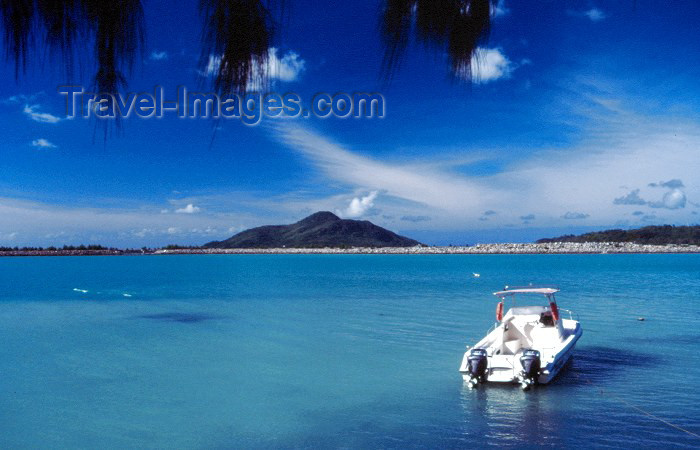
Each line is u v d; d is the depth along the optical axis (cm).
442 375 1734
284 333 2553
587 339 2281
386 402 1470
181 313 3331
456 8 158
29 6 133
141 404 1480
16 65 132
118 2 136
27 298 4331
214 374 1791
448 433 1240
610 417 1314
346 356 2033
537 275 7031
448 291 4703
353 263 12675
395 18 155
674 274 7038
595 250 19750
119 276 7500
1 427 1314
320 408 1431
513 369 1524
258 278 6862
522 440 1191
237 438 1241
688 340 2247
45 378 1747
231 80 145
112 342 2364
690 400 1433
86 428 1307
